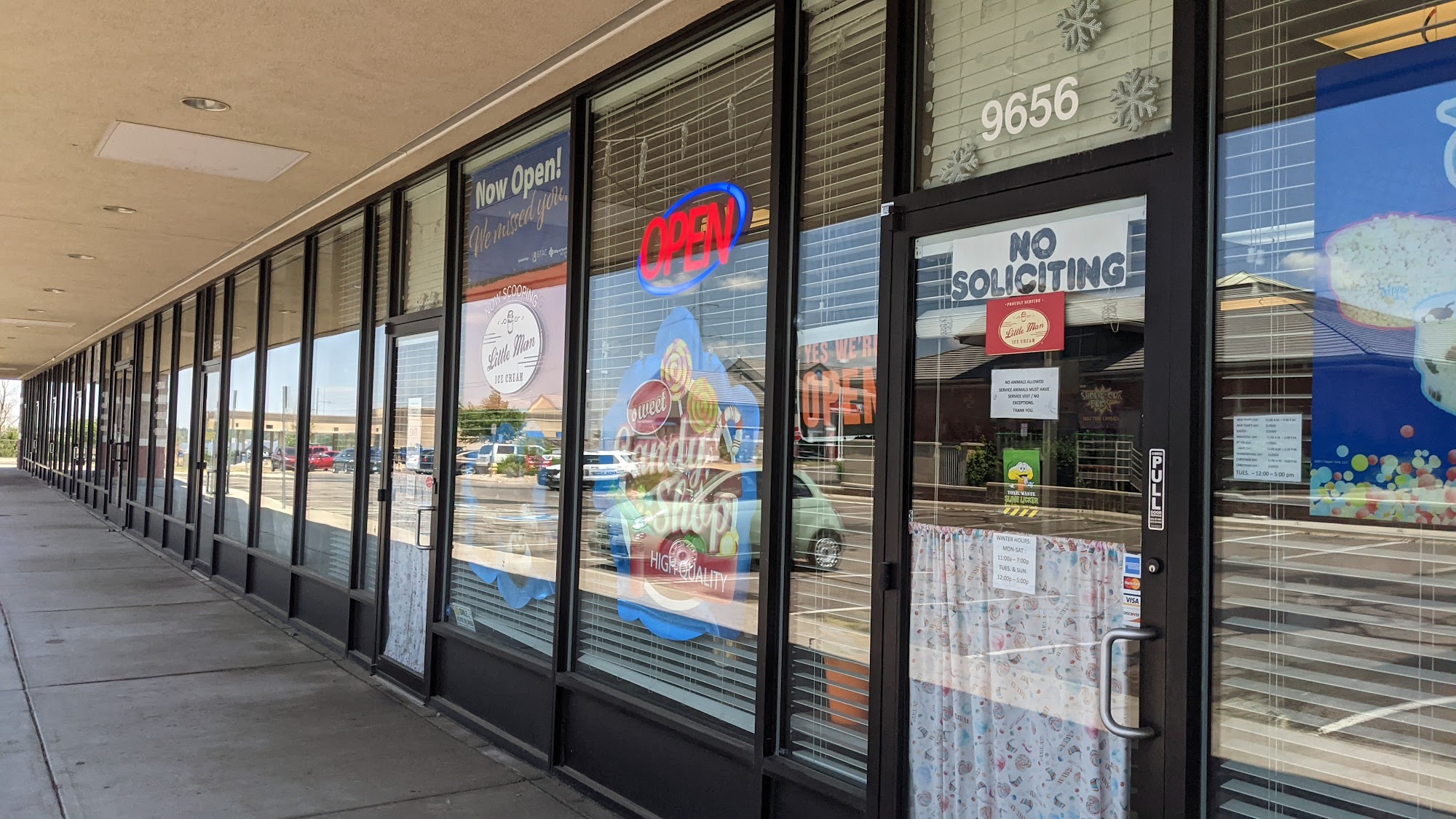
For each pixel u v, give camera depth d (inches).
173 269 424.5
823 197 141.4
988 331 116.6
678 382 165.0
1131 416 102.3
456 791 174.9
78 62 185.8
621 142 183.3
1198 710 95.7
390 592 256.8
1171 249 99.0
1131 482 102.0
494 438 217.2
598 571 181.3
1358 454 86.4
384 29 169.0
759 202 151.1
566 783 179.3
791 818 138.6
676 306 166.9
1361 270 86.8
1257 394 93.6
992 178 116.0
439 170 245.6
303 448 326.0
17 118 219.9
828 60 142.2
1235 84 97.1
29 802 164.7
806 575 139.9
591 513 184.7
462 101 205.5
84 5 161.5
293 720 215.3
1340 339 87.9
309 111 213.2
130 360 625.6
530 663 191.9
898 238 126.5
